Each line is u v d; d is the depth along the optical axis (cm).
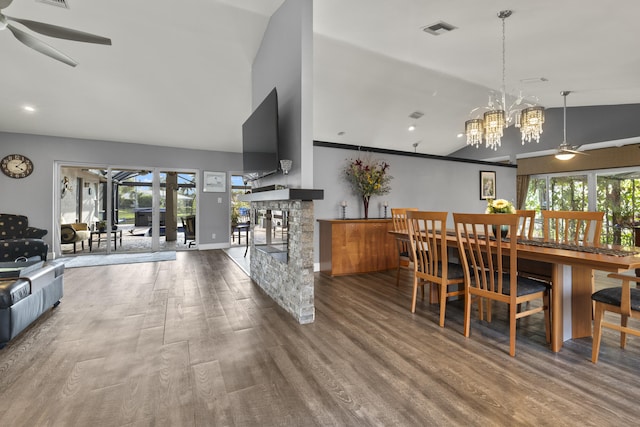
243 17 376
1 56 401
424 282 328
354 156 502
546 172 715
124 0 337
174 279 433
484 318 286
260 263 396
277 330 258
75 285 399
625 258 191
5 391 174
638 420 150
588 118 604
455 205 615
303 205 273
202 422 150
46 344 232
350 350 223
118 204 670
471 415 154
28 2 332
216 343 234
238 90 504
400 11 299
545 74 424
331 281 416
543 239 291
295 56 311
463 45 358
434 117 630
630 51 337
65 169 632
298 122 303
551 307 225
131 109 536
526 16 284
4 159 570
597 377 188
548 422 149
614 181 625
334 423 150
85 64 426
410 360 209
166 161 690
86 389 176
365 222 459
